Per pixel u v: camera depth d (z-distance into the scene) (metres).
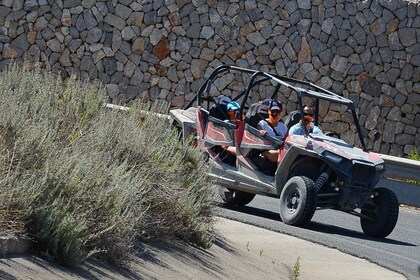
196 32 57.59
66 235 15.23
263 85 56.25
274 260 24.50
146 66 57.94
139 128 22.48
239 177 34.38
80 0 58.75
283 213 32.28
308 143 32.81
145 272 17.09
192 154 23.03
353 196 32.34
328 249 27.86
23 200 14.87
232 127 34.97
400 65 55.09
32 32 58.66
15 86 22.08
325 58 55.91
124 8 58.44
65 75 58.38
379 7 55.50
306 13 56.34
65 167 16.25
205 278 18.52
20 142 16.20
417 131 54.69
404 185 42.56
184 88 57.47
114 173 18.16
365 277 24.16
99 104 23.08
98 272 15.75
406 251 29.67
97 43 58.41
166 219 20.05
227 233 27.52
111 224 16.64
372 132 55.06
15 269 13.91
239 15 57.12
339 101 34.34
